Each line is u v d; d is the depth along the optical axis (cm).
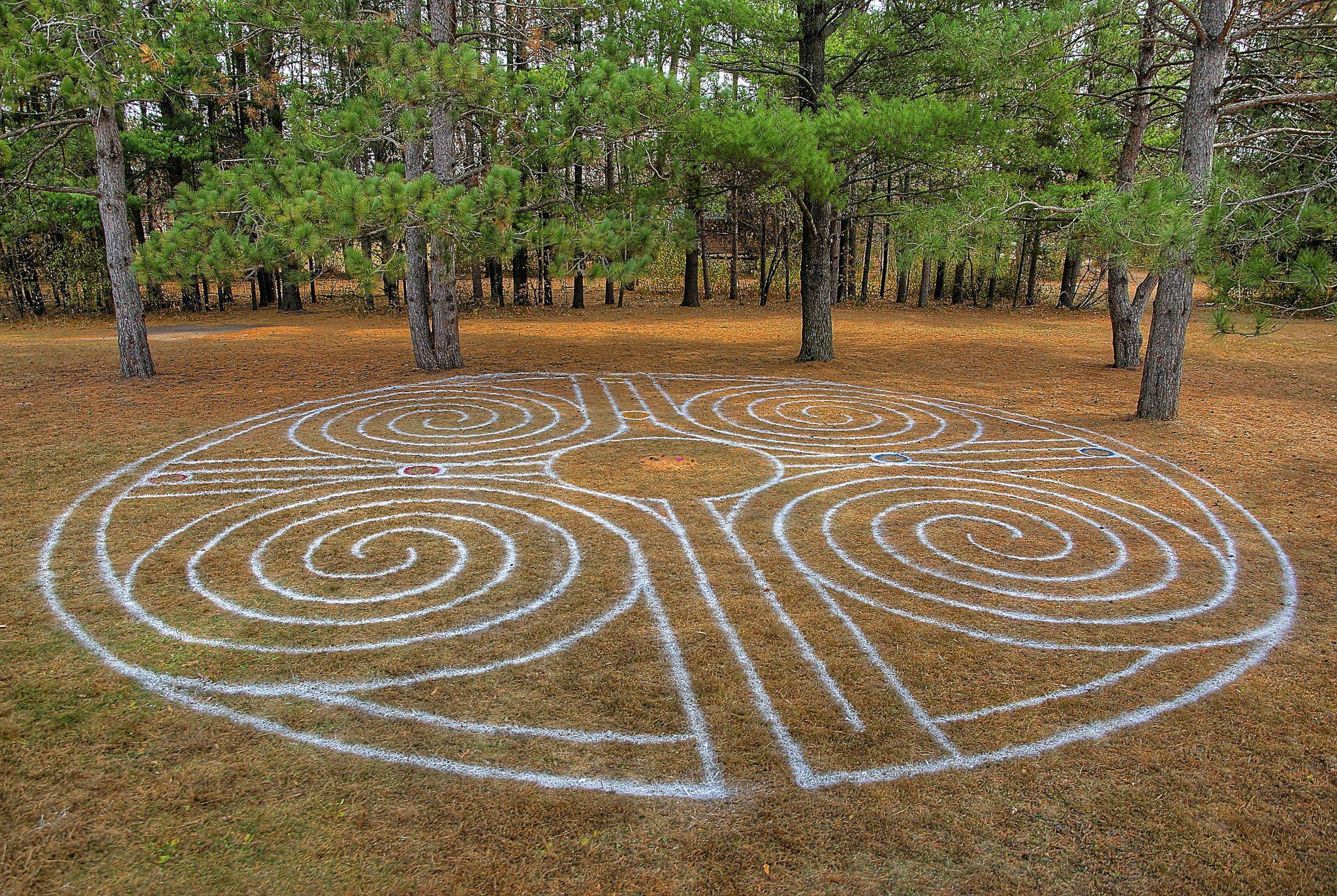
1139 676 471
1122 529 699
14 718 409
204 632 503
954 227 915
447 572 594
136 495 745
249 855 324
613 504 741
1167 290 1033
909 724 421
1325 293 590
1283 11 873
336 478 805
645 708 431
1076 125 1227
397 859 324
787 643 501
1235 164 996
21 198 1884
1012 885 317
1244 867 327
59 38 1070
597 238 1020
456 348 1411
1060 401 1201
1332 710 437
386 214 861
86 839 330
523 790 367
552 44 1400
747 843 337
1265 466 873
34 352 1540
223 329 2070
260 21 1175
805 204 1473
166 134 2234
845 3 1316
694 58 1191
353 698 437
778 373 1423
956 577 600
